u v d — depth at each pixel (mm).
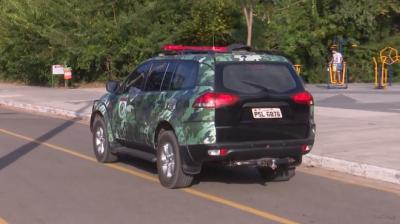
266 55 12719
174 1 42062
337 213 10891
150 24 41594
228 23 42625
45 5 42125
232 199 11953
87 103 31812
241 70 12297
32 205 11391
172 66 13297
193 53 13109
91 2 41219
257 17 43188
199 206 11367
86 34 41281
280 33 43875
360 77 46281
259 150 12156
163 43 41062
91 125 16453
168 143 12828
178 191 12648
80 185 13156
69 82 44500
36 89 42219
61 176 14102
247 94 12062
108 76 43562
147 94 13664
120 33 41188
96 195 12242
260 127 12133
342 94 31766
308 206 11398
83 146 18719
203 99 11898
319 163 15172
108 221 10312
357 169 14211
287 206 11391
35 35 43469
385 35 47531
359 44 46281
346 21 44469
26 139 20172
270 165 12359
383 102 27781
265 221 10336
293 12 44469
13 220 10383
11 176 14039
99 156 15961
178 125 12398
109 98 15516
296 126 12477
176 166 12578
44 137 20719
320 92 33250
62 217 10562
